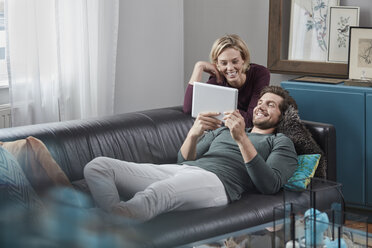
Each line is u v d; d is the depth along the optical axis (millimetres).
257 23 3766
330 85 3113
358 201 3096
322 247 1505
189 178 2193
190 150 2559
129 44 3750
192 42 4086
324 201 1552
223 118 2344
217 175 2316
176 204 2125
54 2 3020
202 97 2512
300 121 2619
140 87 3861
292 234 1562
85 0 3184
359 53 3166
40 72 3029
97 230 1827
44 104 3078
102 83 3443
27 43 2924
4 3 2830
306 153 2568
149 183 2262
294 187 1588
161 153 2738
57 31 3029
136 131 2688
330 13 3379
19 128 2350
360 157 3057
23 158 2100
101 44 3395
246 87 3025
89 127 2535
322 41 3426
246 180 2402
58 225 1833
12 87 2900
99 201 2045
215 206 2234
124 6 3680
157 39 3908
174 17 3986
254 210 2193
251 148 2307
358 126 3043
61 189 2113
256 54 3805
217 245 1694
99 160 2131
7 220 1773
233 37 2998
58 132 2408
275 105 2611
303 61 3492
